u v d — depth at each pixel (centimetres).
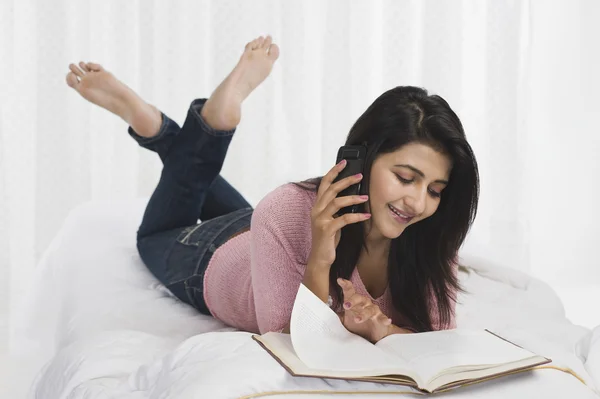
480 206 302
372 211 121
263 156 282
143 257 181
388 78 287
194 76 277
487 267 185
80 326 152
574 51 344
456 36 283
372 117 120
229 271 152
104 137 280
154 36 272
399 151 117
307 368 101
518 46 284
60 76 266
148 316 157
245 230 165
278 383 99
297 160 287
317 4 285
